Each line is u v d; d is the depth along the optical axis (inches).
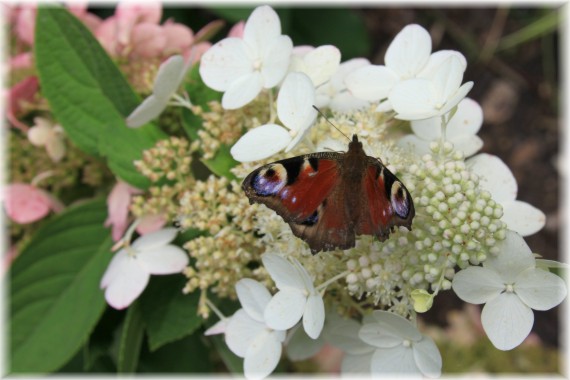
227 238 15.8
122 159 16.7
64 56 17.0
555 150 28.6
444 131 15.2
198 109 16.5
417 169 14.9
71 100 17.0
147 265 16.3
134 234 17.3
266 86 15.8
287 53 15.7
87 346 17.6
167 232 16.5
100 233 17.7
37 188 18.1
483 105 29.2
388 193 14.3
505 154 28.9
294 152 15.6
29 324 17.2
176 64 16.0
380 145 15.5
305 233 14.4
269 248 15.7
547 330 27.0
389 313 14.7
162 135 17.1
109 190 18.5
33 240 17.4
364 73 15.9
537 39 29.2
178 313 16.7
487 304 14.6
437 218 14.5
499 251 14.4
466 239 14.5
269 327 15.4
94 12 22.7
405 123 16.3
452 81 15.1
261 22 16.1
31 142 18.2
